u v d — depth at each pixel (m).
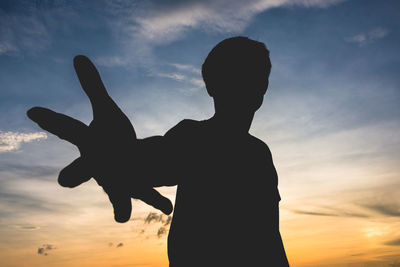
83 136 0.42
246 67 0.65
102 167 0.43
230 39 0.68
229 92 0.67
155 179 0.52
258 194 0.73
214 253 0.66
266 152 0.81
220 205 0.67
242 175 0.71
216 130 0.68
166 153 0.54
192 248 0.66
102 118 0.43
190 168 0.62
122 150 0.44
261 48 0.68
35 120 0.41
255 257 0.68
